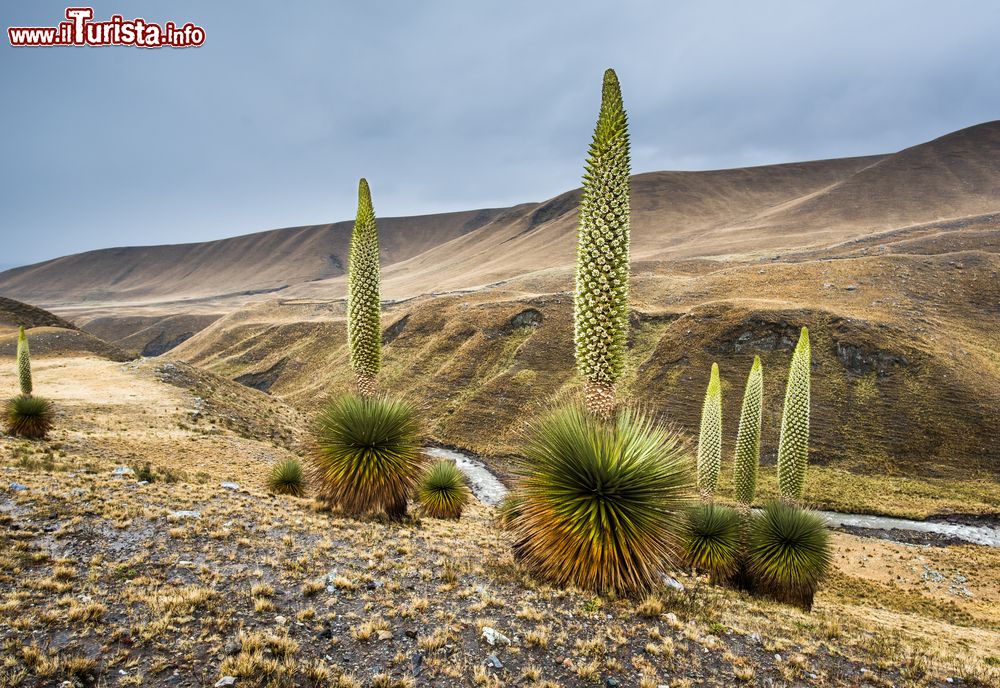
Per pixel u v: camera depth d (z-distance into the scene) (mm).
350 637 6074
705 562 11344
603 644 6312
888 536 36062
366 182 8703
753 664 6527
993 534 36812
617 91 5715
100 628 5555
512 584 7938
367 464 10711
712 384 16375
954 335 62656
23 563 6906
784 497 14750
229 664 5062
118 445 20484
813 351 61500
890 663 7191
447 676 5480
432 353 91125
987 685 6793
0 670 4648
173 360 45438
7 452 14305
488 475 52594
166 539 8406
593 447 7156
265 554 8359
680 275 119625
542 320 88062
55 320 90750
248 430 34375
